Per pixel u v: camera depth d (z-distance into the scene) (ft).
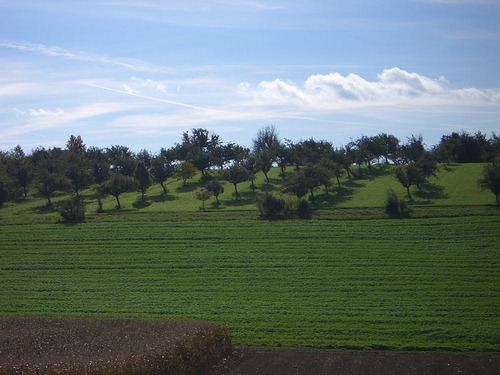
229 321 118.01
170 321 104.63
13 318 110.01
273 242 185.16
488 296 128.77
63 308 132.87
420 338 102.94
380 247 173.88
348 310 122.72
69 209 226.17
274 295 137.18
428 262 157.28
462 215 199.72
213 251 179.22
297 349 97.81
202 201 248.52
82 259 177.58
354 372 82.99
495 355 92.07
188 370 80.23
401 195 237.86
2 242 197.36
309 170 245.65
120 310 129.80
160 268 165.99
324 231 193.57
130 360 73.77
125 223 216.74
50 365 72.08
